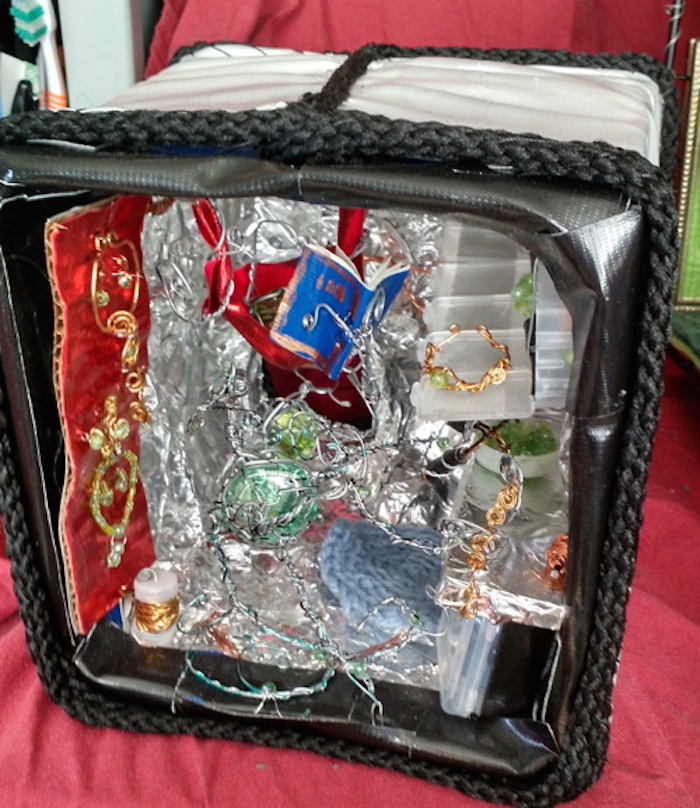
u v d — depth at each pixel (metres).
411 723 0.62
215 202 0.68
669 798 0.56
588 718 0.55
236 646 0.68
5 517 0.57
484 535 0.58
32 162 0.49
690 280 0.99
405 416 0.74
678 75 0.96
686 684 0.65
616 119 0.58
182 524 0.75
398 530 0.76
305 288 0.58
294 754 0.61
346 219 0.65
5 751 0.59
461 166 0.46
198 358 0.76
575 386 0.47
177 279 0.70
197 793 0.57
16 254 0.52
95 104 0.93
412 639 0.68
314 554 0.75
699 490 0.88
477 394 0.59
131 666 0.66
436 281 0.69
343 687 0.65
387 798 0.58
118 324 0.61
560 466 0.63
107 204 0.57
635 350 0.46
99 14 0.89
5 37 0.92
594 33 0.98
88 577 0.62
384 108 0.55
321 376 0.74
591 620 0.53
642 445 0.47
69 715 0.63
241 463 0.71
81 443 0.59
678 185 0.97
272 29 1.00
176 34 0.97
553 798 0.56
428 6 0.98
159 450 0.73
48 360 0.57
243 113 0.48
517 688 0.62
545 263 0.46
